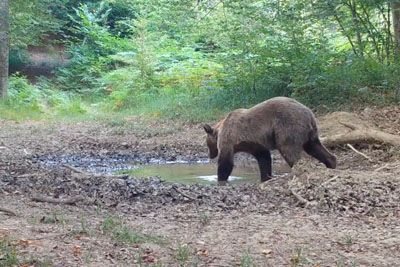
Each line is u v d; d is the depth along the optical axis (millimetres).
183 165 15398
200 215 8977
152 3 34562
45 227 7844
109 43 34969
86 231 7645
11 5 30484
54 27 33781
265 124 12547
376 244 7535
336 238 7773
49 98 28312
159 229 8125
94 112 26406
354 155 14391
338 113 16953
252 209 9469
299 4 21266
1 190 10367
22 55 35969
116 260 6637
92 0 39875
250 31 22250
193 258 6801
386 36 21219
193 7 27078
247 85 21922
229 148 12742
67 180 11375
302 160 12617
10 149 17219
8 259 6309
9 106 24875
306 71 19672
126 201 10000
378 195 10008
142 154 17000
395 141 14453
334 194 9914
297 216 9008
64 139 19156
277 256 7000
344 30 21188
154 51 31172
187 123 20703
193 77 28109
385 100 18469
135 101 26812
